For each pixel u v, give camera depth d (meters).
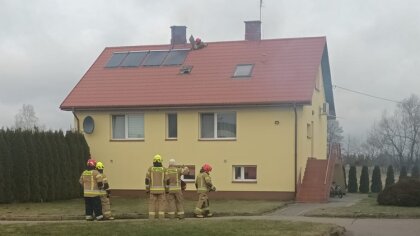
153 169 17.69
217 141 25.80
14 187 23.16
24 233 12.61
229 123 25.97
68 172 25.58
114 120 27.64
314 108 28.22
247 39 29.97
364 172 35.06
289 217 17.86
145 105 26.27
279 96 24.78
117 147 27.22
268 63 27.16
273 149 24.98
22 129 24.36
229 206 21.61
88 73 29.47
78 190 26.11
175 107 25.97
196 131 26.08
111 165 27.25
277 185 24.84
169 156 26.44
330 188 25.75
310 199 24.22
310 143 27.47
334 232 13.73
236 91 25.69
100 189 17.97
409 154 67.56
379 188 35.44
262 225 14.09
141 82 27.89
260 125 25.23
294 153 24.69
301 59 26.94
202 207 18.91
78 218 18.78
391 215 17.66
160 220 15.52
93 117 27.56
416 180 20.64
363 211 18.52
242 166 25.50
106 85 28.20
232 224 14.19
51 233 12.63
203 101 25.52
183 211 18.06
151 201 17.72
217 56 28.64
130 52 30.69
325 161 25.81
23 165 23.41
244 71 26.94
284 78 25.83
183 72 27.86
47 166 24.44
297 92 24.80
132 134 27.33
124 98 27.02
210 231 12.91
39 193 23.81
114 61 30.08
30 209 20.88
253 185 25.17
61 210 20.56
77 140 26.52
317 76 28.95
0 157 22.64
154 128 26.75
